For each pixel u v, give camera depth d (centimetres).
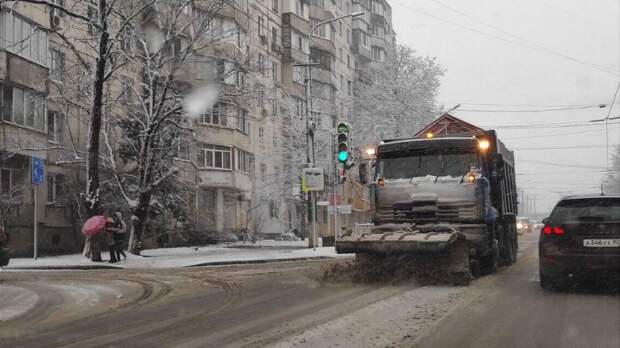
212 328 823
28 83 2605
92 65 2522
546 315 885
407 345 698
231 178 4009
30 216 2650
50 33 2783
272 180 4569
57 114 2928
